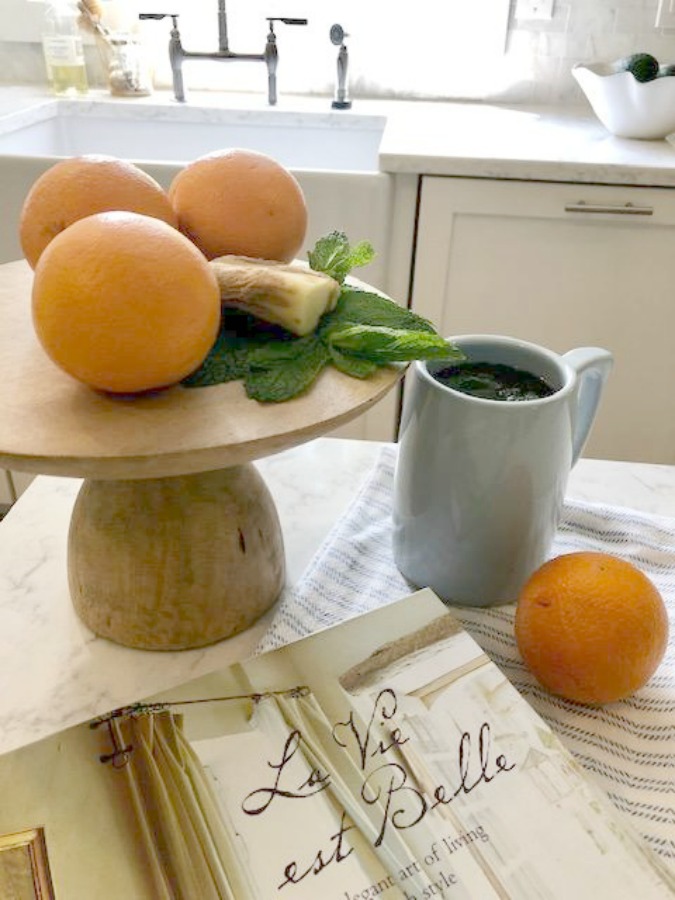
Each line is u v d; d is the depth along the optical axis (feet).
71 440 1.23
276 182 1.63
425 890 1.06
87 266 1.18
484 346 1.76
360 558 1.89
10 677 1.59
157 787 1.16
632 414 4.63
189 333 1.26
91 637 1.69
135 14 5.15
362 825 1.13
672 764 1.41
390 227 4.04
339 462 2.37
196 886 1.05
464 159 3.78
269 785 1.17
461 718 1.29
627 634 1.39
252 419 1.31
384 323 1.58
